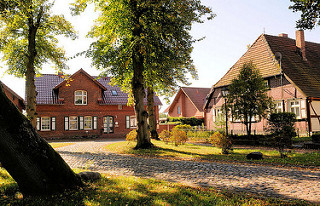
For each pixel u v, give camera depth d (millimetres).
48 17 18891
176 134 17781
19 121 4629
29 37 18422
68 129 33562
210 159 11961
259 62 27219
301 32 27594
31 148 4785
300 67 25344
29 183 4957
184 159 12070
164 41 15930
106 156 13367
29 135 4773
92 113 35062
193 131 26797
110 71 20125
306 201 5250
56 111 33031
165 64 16500
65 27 19312
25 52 18766
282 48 27172
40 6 17984
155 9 14148
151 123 23625
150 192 5785
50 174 5168
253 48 29094
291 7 12773
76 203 4805
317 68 26500
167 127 37688
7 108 4441
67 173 5594
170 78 21078
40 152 4945
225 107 19906
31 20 17875
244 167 9336
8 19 15289
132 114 37281
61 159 5527
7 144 4496
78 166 10344
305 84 23344
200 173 8406
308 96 21766
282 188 6305
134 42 14062
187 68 20906
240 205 4883
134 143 19391
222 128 25047
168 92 24469
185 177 7875
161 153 14141
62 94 33500
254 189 6270
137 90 16344
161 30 14367
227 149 14594
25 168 4781
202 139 23406
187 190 5941
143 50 13867
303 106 22188
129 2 15016
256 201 5117
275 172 8305
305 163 10109
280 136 12117
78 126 34125
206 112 34094
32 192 5074
